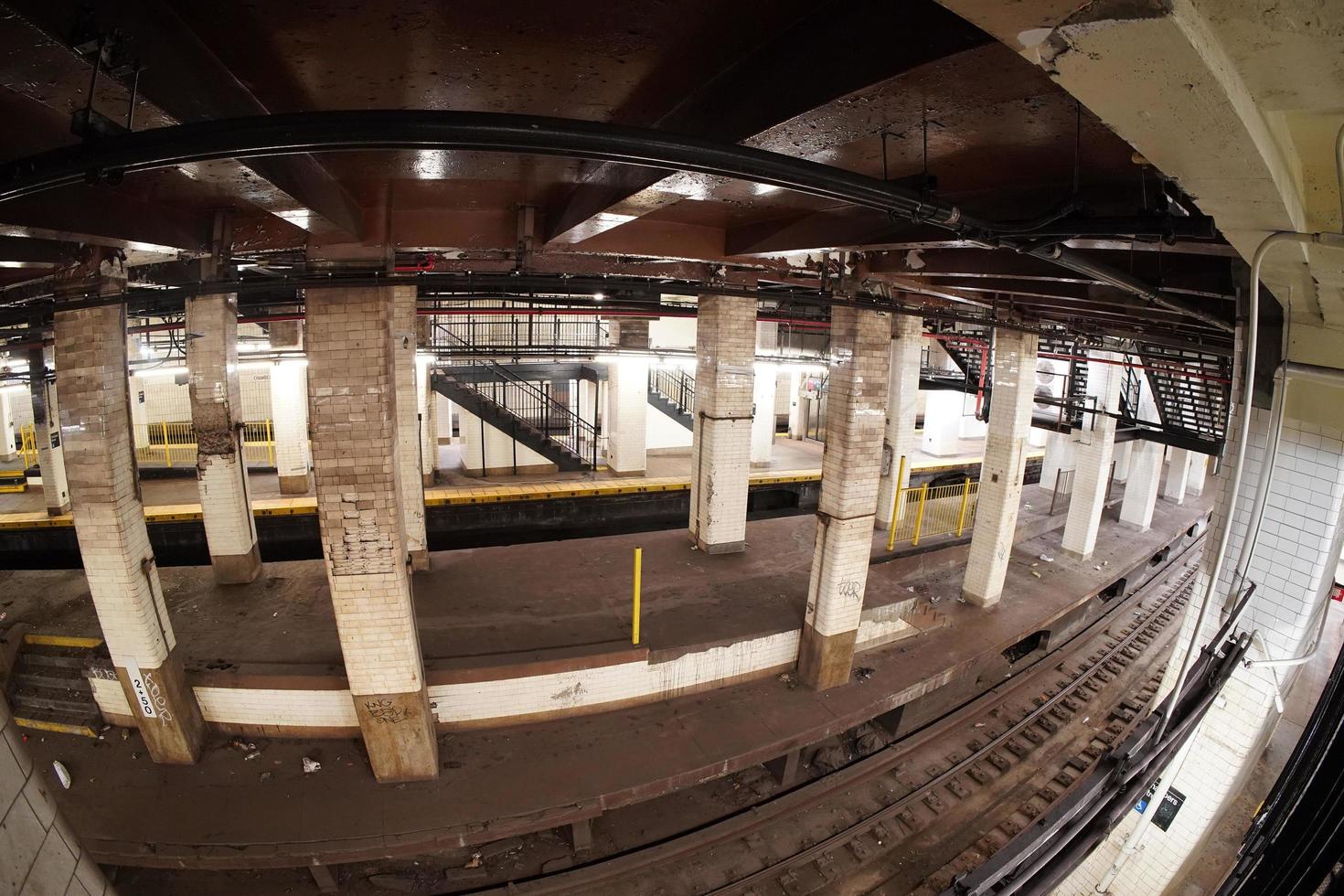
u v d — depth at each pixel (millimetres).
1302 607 4816
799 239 5418
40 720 6605
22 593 7914
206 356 7547
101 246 5266
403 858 6215
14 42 1766
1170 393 12469
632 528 14516
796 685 7602
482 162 3936
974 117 2590
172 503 12328
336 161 3875
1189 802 5258
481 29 2441
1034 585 10953
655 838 6535
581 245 5680
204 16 2307
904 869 6566
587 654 6773
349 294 4965
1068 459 16375
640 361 15406
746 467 9625
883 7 2111
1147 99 1420
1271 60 1334
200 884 5938
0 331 8125
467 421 15203
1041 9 1151
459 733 6598
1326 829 2355
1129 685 10219
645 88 3119
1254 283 1929
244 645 6793
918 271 6430
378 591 5426
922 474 17609
